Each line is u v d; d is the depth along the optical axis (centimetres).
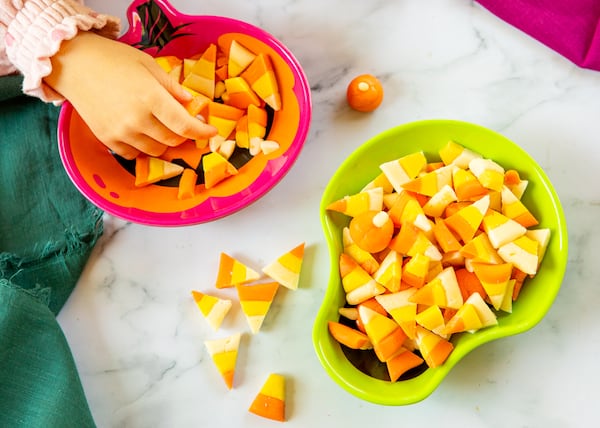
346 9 85
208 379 80
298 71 76
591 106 81
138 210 77
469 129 73
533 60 83
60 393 75
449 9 84
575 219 80
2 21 74
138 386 81
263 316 79
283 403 78
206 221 74
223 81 83
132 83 72
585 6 78
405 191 73
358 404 78
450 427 77
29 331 76
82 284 83
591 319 78
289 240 82
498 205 73
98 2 87
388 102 83
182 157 82
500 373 77
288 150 77
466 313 68
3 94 83
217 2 87
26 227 83
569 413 76
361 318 72
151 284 82
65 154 75
